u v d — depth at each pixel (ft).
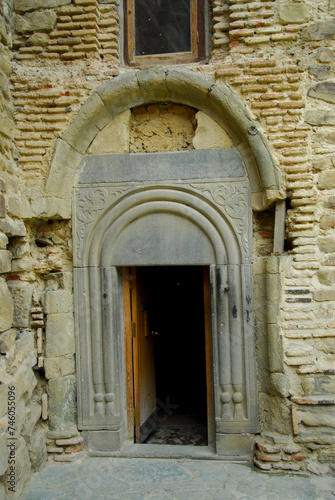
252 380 10.87
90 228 11.49
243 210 11.07
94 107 11.10
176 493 9.44
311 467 10.11
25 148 11.26
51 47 11.32
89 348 11.48
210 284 11.21
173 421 14.93
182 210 11.25
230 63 10.87
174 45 12.05
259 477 10.04
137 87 11.14
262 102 10.74
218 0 11.32
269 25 10.80
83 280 11.49
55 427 11.17
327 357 10.38
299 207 10.64
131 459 11.11
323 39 10.68
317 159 10.60
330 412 10.25
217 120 11.29
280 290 10.53
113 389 11.40
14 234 10.59
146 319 13.73
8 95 10.96
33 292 11.36
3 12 10.82
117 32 11.84
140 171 11.43
